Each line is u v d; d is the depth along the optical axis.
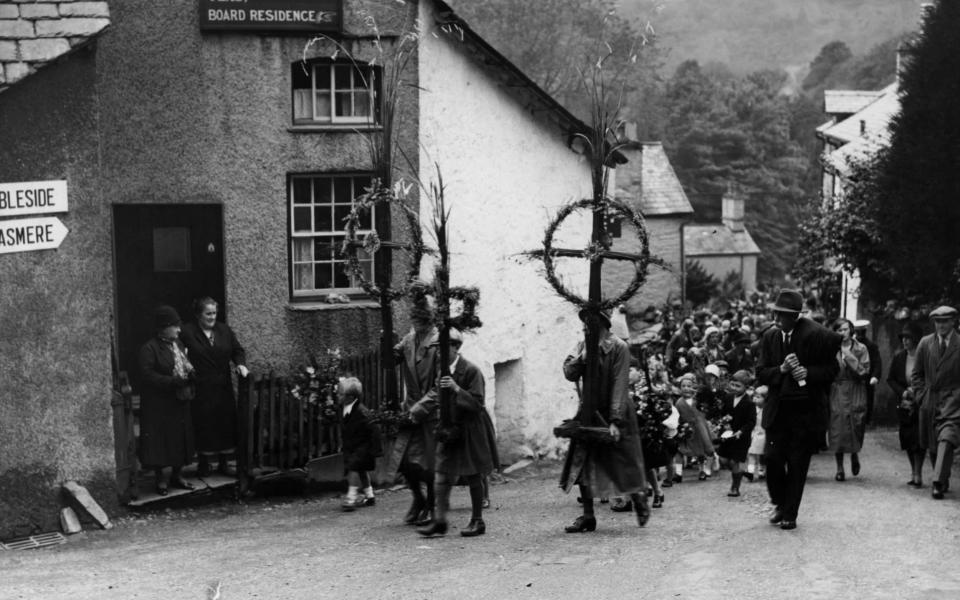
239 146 15.91
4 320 12.28
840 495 13.84
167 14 15.55
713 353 19.14
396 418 11.85
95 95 12.69
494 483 16.98
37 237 12.40
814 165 90.12
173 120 15.70
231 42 15.76
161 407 13.00
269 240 16.08
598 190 11.11
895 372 15.92
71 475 12.60
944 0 22.23
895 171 22.59
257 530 12.13
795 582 8.91
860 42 153.50
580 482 11.18
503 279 18.53
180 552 10.92
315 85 16.33
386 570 9.70
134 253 15.95
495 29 50.75
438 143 17.05
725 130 80.00
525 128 18.80
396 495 14.82
